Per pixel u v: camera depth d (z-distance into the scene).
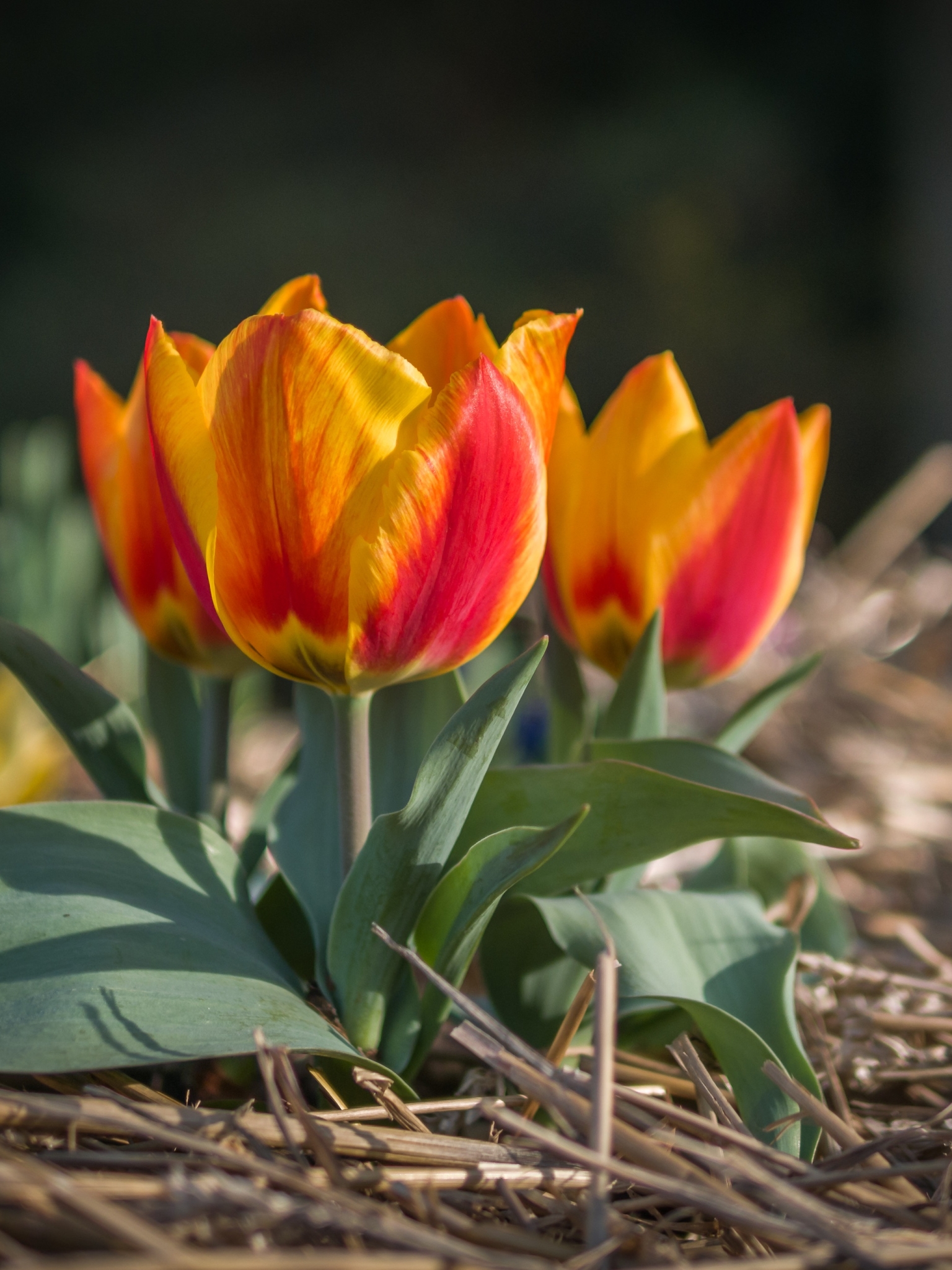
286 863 0.55
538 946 0.56
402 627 0.50
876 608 1.14
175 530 0.50
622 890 0.55
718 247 3.51
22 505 0.83
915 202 2.85
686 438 0.55
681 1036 0.54
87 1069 0.49
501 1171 0.50
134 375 3.49
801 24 3.47
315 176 3.66
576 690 0.57
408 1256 0.46
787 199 3.48
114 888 0.52
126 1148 0.50
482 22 3.64
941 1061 0.58
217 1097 0.55
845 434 3.30
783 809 0.51
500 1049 0.50
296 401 0.48
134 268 3.56
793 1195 0.49
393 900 0.52
